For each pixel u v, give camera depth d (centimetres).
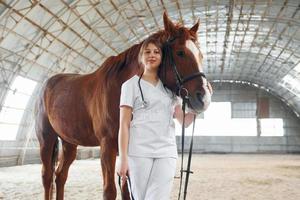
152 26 2609
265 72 4012
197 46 350
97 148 3409
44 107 556
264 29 2811
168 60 337
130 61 399
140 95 284
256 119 4481
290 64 3438
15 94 2075
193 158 3209
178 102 313
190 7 2402
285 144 4397
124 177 269
